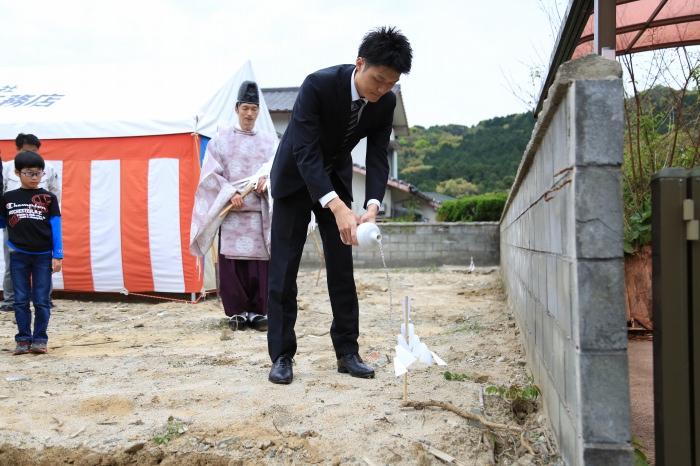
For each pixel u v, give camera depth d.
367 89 2.83
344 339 3.43
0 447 2.47
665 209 1.81
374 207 3.10
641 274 3.96
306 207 3.29
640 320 3.99
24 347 4.23
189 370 3.63
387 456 2.33
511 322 5.42
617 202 1.80
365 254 13.01
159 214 7.04
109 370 3.68
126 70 8.45
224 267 5.29
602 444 1.80
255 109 5.53
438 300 7.48
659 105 5.29
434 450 2.37
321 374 3.45
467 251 12.91
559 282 2.22
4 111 7.52
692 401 1.79
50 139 7.21
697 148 4.72
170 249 7.03
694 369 1.78
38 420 2.73
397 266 12.98
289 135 3.18
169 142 7.01
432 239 12.95
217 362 3.86
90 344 4.61
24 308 4.25
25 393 3.17
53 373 3.62
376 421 2.62
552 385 2.46
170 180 7.00
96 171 7.16
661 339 1.81
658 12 4.43
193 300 7.05
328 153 3.16
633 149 5.20
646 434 2.54
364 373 3.34
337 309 3.41
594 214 1.81
